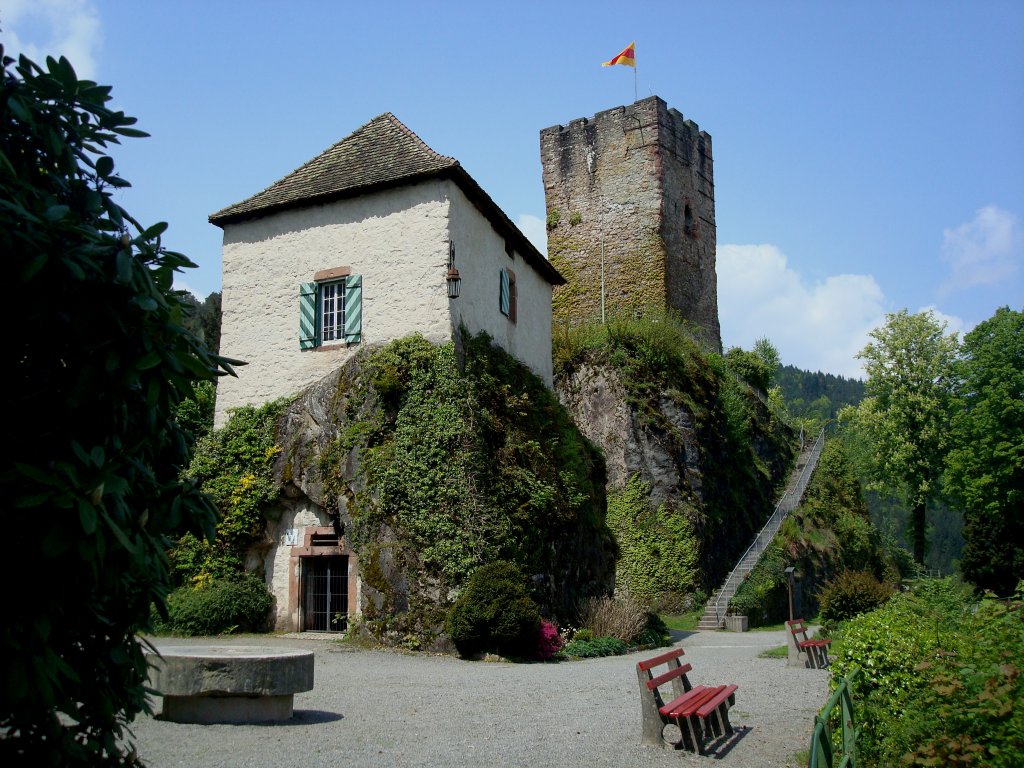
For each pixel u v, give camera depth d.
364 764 6.73
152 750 6.87
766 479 37.34
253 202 18.83
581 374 32.84
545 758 7.27
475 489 15.23
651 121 37.31
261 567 16.88
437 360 16.02
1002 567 38.03
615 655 16.17
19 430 3.79
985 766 5.33
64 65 4.19
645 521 29.98
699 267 39.44
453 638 14.11
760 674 13.54
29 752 3.74
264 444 17.11
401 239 17.03
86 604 3.98
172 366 3.91
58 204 3.87
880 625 7.59
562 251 38.84
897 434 43.28
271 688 8.20
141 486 4.15
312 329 17.53
